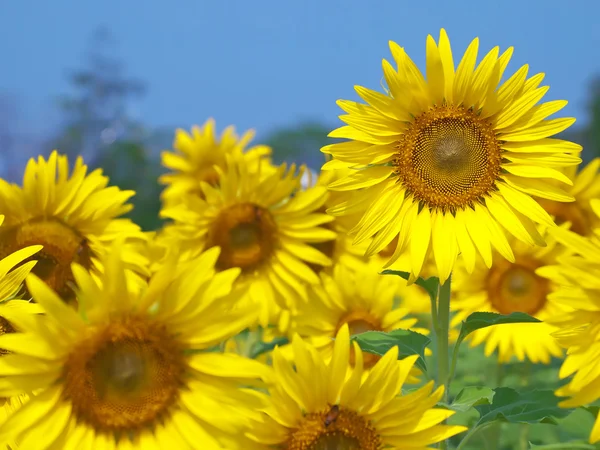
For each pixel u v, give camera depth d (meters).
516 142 1.42
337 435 1.33
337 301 1.70
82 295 1.28
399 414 1.33
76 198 1.58
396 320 1.70
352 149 1.42
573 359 1.27
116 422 1.29
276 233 1.75
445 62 1.41
